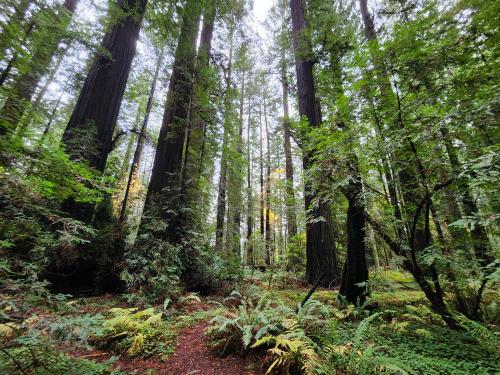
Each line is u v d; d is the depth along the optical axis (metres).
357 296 5.33
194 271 7.41
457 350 3.32
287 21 11.05
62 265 5.77
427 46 3.76
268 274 9.98
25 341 1.83
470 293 4.30
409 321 4.53
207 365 3.35
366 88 4.46
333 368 2.97
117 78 8.07
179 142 9.04
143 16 6.95
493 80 3.31
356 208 5.09
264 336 3.63
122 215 12.02
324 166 4.65
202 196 9.92
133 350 3.59
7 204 2.26
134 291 5.84
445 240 4.27
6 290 1.92
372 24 8.79
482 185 3.10
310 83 8.52
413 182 4.34
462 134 3.46
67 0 9.51
